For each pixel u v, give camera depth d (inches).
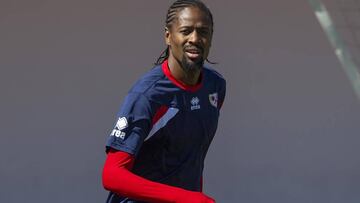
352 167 1074.7
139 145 457.1
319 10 1049.5
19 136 1071.0
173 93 467.5
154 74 468.4
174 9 464.8
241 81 1074.7
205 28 459.5
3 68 1064.2
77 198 1079.0
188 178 484.4
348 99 1071.0
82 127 1077.8
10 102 1068.5
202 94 485.4
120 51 1069.1
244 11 1065.5
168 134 468.4
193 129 476.7
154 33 1066.7
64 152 1076.5
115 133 455.2
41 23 1061.8
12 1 1055.0
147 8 1063.6
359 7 1042.7
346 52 1058.1
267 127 1077.8
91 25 1064.8
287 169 1077.1
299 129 1077.1
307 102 1074.1
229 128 1079.6
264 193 1080.2
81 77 1072.2
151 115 460.8
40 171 1074.1
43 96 1071.6
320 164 1077.1
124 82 1074.7
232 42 1071.6
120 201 482.3
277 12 1066.1
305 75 1071.6
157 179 478.9
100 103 1075.9
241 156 1081.4
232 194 1082.1
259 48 1071.6
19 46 1063.0
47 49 1066.1
